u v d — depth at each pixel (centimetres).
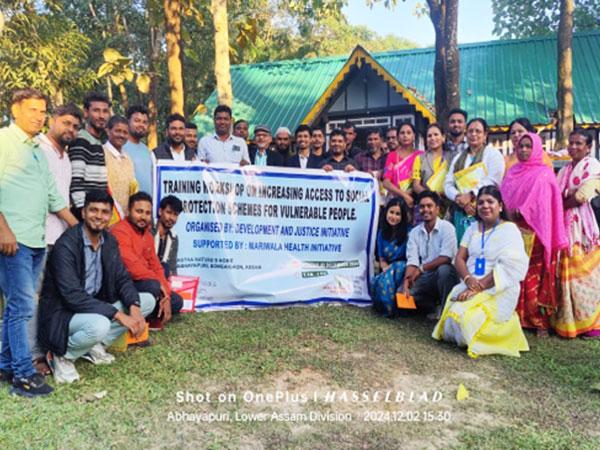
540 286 502
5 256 344
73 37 1108
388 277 550
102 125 470
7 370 365
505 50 1408
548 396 361
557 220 491
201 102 1981
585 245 499
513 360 431
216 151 657
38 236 356
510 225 462
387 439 301
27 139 354
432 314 550
